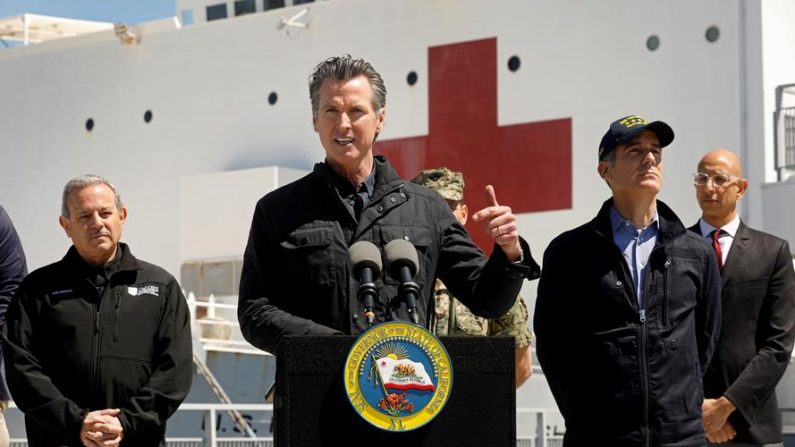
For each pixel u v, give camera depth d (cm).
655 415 517
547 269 551
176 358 550
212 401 1426
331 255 456
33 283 550
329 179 464
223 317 1702
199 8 2272
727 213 678
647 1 1708
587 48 1745
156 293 554
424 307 459
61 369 539
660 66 1695
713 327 546
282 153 2002
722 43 1662
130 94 2173
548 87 1764
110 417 525
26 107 2286
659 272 530
